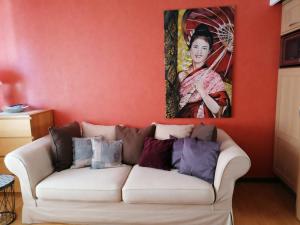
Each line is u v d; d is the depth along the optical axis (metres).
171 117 2.95
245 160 1.96
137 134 2.69
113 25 2.87
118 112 3.03
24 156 2.20
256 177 3.00
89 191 2.12
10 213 2.46
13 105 3.01
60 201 2.21
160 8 2.78
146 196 2.06
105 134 2.81
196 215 2.09
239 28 2.72
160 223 2.13
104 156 2.52
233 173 1.98
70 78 3.02
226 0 2.69
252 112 2.86
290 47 2.48
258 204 2.51
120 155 2.62
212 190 2.03
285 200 2.58
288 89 2.54
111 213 2.17
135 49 2.88
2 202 2.68
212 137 2.40
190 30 2.76
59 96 3.07
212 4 2.71
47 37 2.97
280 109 2.72
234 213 2.36
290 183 2.52
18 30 2.99
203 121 2.92
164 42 2.82
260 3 2.68
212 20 2.73
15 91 3.12
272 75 2.79
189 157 2.24
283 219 2.25
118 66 2.94
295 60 2.39
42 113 2.89
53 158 2.53
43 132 2.93
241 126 2.89
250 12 2.70
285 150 2.62
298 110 2.34
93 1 2.85
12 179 2.21
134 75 2.94
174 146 2.48
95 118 3.08
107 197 2.11
